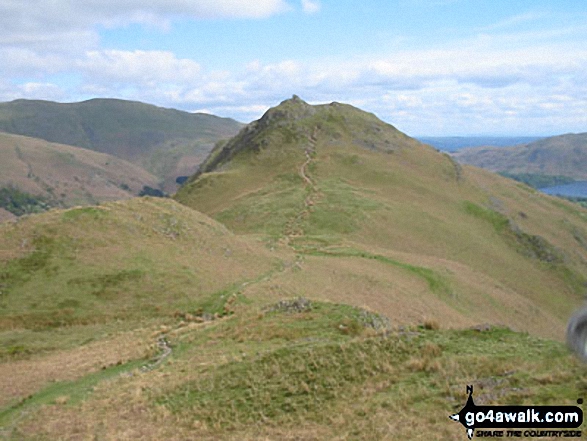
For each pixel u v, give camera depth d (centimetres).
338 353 2083
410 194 10988
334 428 1564
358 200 9581
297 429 1606
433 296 5344
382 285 4972
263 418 1720
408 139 14900
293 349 2220
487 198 12388
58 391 2366
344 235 7981
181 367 2389
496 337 2194
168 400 2006
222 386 2016
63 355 2986
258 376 2020
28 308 3694
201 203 11375
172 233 5147
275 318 2997
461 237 9319
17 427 1952
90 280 4053
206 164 17525
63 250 4362
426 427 1427
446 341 2145
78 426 1877
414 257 6988
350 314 2958
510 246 10250
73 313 3672
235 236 5931
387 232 8494
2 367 2800
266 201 9688
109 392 2214
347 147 13150
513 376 1658
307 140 13375
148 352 2784
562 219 13250
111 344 3103
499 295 6606
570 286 9512
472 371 1778
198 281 4238
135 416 1916
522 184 16275
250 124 16038
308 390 1850
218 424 1725
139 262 4375
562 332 6375
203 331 3036
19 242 4394
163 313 3728
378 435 1440
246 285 4303
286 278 4556
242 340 2681
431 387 1708
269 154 13050
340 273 5131
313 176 11306
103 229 4769
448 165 13488
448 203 11144
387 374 1889
